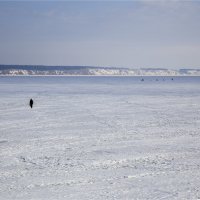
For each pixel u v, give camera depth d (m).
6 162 21.27
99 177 18.45
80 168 20.06
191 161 21.52
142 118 39.72
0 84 138.88
